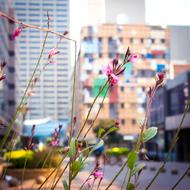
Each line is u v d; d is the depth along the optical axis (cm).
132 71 8581
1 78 212
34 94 279
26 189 945
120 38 8975
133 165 192
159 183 1631
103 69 205
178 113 4809
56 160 1235
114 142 6419
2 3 6084
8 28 7362
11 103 7925
